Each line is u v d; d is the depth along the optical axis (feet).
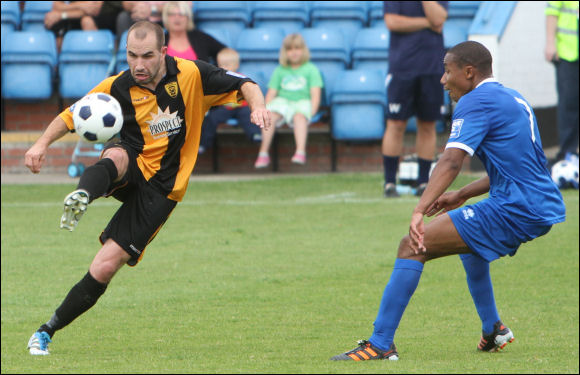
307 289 82.53
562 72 138.51
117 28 159.12
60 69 161.38
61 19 170.30
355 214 118.73
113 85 58.65
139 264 92.48
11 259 94.22
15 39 161.89
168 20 148.05
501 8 160.25
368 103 152.56
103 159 56.18
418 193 132.05
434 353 58.29
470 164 149.79
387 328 53.62
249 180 148.36
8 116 168.35
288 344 62.44
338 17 175.94
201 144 147.95
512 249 54.29
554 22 138.10
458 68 54.90
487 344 59.11
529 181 53.67
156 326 69.46
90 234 107.65
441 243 53.47
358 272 89.10
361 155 159.53
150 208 57.52
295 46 149.38
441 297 80.23
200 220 115.65
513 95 54.65
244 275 87.86
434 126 129.18
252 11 181.47
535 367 49.80
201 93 59.00
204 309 75.20
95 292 56.90
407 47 123.54
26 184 144.87
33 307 76.02
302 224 112.98
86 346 62.18
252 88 58.49
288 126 153.17
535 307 76.18
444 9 122.21
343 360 52.95
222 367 49.44
